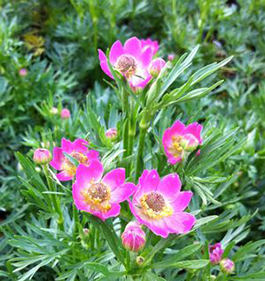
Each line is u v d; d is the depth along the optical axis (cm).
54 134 34
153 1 55
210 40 54
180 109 42
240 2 57
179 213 19
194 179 23
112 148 22
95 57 48
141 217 19
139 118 23
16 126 42
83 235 25
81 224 25
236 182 36
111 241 18
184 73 44
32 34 53
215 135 22
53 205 26
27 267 31
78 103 46
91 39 49
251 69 49
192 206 23
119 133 24
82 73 48
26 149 41
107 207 18
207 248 22
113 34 50
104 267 18
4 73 42
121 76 20
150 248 20
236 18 55
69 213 30
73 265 23
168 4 54
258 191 37
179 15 53
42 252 23
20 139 41
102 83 50
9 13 53
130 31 55
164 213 19
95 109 27
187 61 21
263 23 55
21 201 34
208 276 23
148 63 23
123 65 22
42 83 43
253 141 35
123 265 19
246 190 36
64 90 43
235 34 51
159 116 25
